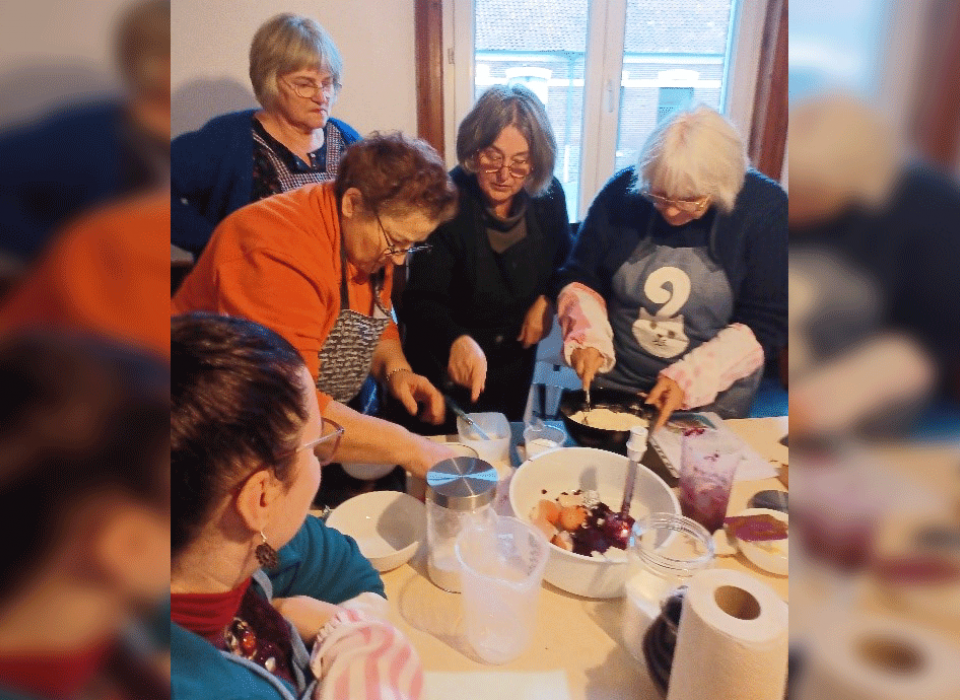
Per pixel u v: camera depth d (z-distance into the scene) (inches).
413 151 41.6
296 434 21.8
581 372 53.2
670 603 27.1
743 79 83.3
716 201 50.3
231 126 62.1
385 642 26.6
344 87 81.8
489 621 28.1
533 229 61.4
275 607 29.6
